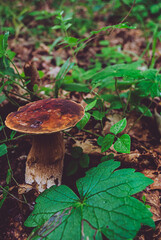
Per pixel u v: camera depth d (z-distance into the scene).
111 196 0.32
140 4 1.01
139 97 0.49
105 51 0.79
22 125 0.34
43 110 0.36
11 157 0.45
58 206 0.33
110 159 0.39
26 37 0.94
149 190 0.40
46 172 0.38
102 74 0.45
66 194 0.34
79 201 0.33
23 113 0.36
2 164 0.44
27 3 1.12
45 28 0.96
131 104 0.49
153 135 0.50
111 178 0.34
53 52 0.84
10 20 0.95
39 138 0.37
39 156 0.38
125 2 0.73
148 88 0.43
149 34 1.03
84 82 0.63
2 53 0.39
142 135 0.50
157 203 0.38
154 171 0.43
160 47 0.93
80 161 0.41
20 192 0.38
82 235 0.30
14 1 1.13
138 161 0.44
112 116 0.52
